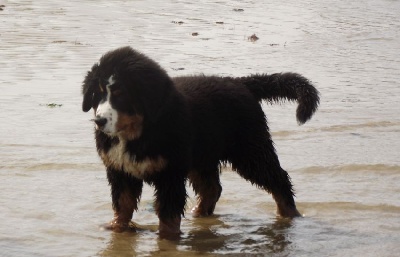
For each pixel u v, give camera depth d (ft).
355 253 27.12
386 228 29.91
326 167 37.73
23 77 54.29
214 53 66.08
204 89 30.55
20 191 32.81
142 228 29.81
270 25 83.41
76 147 39.42
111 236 28.58
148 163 27.91
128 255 26.71
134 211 31.81
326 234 29.35
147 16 83.20
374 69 63.26
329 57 67.82
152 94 26.94
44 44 65.26
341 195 33.91
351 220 30.91
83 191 33.24
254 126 31.35
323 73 60.95
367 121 46.91
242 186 35.27
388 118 47.78
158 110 27.04
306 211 32.22
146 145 27.68
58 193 32.89
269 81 32.65
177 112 28.04
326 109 49.67
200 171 30.89
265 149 31.50
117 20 79.20
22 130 42.24
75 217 30.27
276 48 70.49
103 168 36.37
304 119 32.01
